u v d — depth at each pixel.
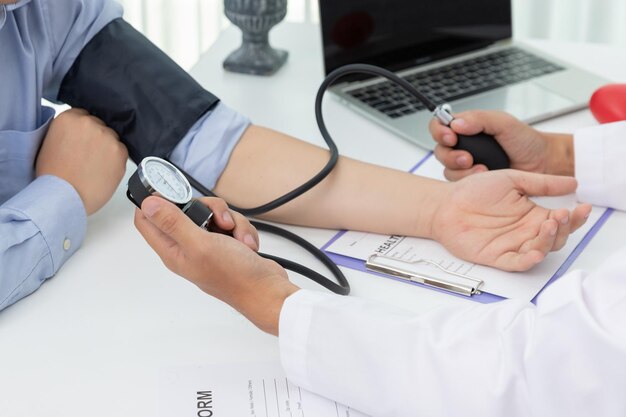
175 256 0.75
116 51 1.01
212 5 2.29
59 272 0.87
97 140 0.95
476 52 1.38
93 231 0.94
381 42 1.28
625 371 0.59
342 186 0.96
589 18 2.25
